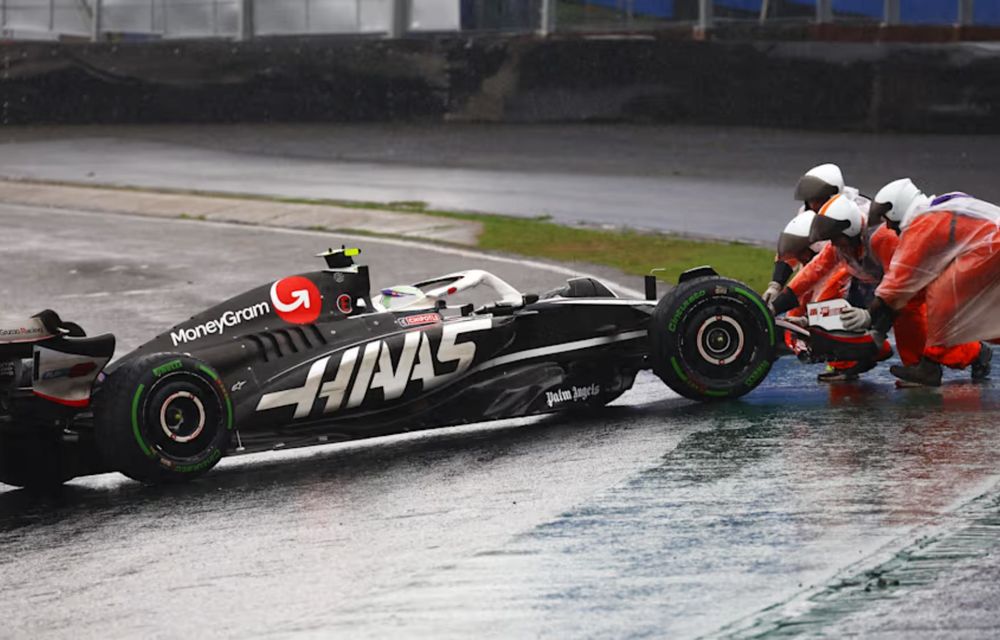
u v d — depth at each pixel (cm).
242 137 10369
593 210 6794
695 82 9788
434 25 10850
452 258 5556
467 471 2583
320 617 1795
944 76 9175
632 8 10325
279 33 11294
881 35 9894
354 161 9081
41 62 10944
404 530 2181
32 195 8138
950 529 1997
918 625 1648
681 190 7444
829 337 3128
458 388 2917
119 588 2011
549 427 2986
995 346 3712
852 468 2377
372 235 6366
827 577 1827
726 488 2292
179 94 10919
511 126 10244
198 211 7344
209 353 2692
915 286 3056
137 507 2505
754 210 6662
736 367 3058
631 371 3112
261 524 2300
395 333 2848
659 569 1898
